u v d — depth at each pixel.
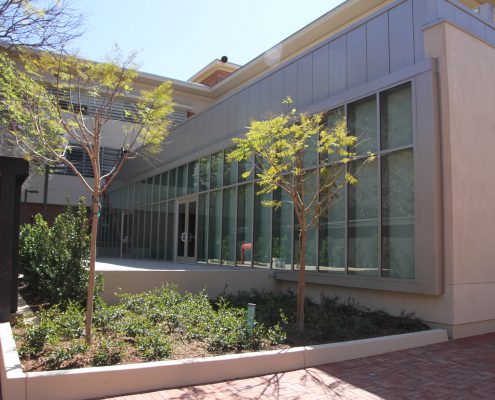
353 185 10.20
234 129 14.98
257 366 5.90
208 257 15.83
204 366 5.53
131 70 6.87
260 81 13.87
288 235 11.98
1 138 10.00
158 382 5.22
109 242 26.50
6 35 8.01
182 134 18.80
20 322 7.08
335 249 10.54
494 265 9.10
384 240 9.34
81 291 8.38
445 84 8.61
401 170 9.16
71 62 6.92
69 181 26.22
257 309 8.96
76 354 5.58
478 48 9.48
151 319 7.56
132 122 8.46
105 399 4.84
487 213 9.08
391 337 7.31
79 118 7.22
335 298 9.94
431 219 8.33
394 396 5.21
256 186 13.42
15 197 8.29
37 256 9.52
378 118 9.69
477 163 9.00
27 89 7.42
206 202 16.33
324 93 11.43
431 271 8.24
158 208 20.64
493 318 8.91
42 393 4.61
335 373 6.04
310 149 11.37
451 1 9.42
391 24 9.83
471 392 5.39
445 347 7.51
